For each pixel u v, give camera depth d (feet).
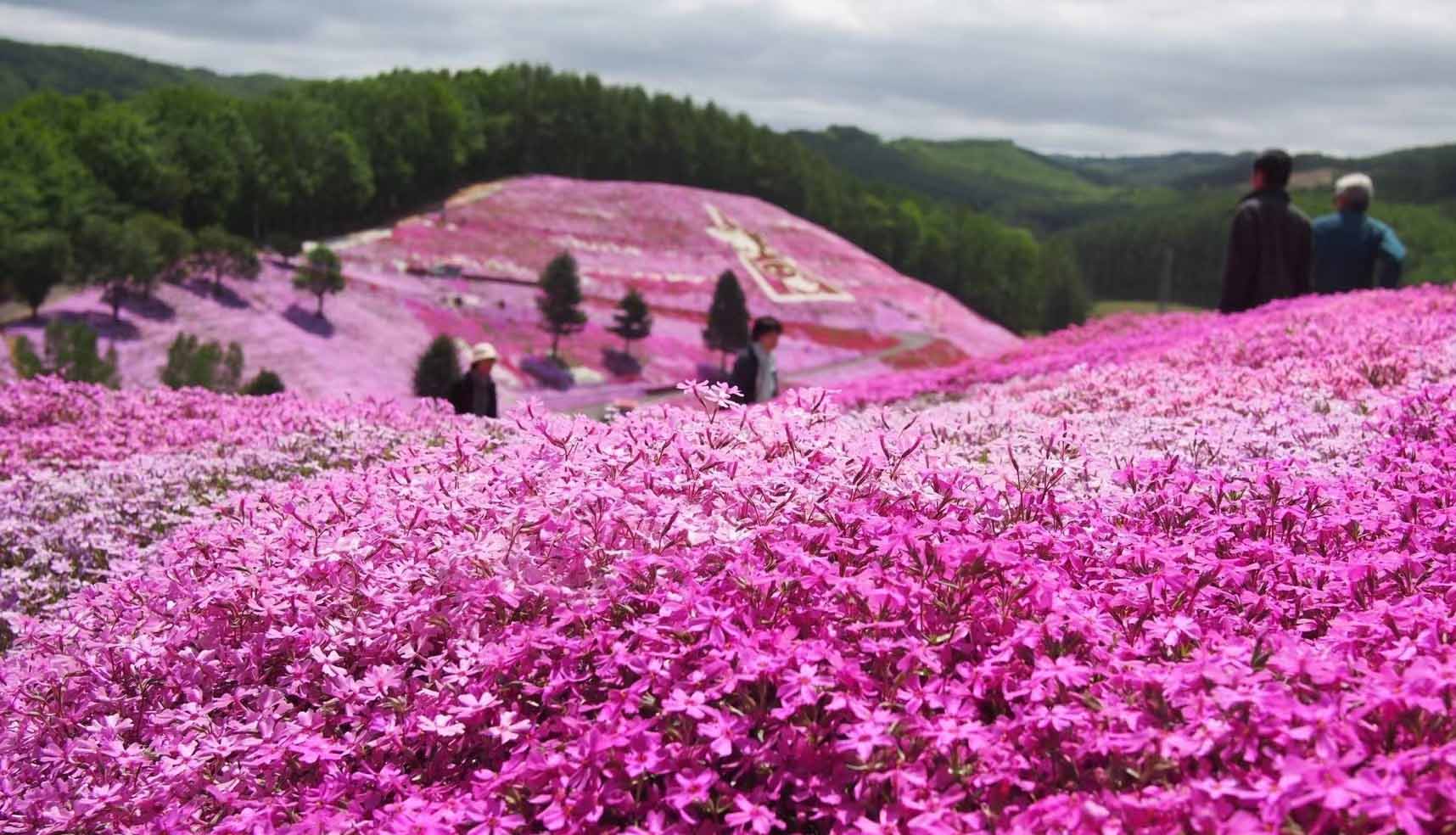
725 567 12.00
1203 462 18.92
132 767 12.55
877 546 12.48
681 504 13.12
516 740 11.42
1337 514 14.15
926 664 10.71
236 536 16.16
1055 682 10.19
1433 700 8.82
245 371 289.94
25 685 14.61
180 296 323.98
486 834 9.97
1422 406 20.24
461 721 11.64
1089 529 13.85
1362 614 10.84
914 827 8.84
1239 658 9.78
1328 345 31.58
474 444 17.12
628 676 11.51
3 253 296.92
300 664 12.94
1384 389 25.29
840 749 9.57
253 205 456.04
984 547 11.68
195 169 449.89
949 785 9.59
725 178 650.02
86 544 23.41
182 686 13.69
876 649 10.69
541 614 12.46
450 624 12.58
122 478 28.27
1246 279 48.29
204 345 258.98
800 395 16.71
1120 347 47.42
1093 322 63.93
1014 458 16.19
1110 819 8.57
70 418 39.11
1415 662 9.25
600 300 399.65
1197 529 14.40
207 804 12.14
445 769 11.66
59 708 13.97
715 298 361.71
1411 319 33.88
